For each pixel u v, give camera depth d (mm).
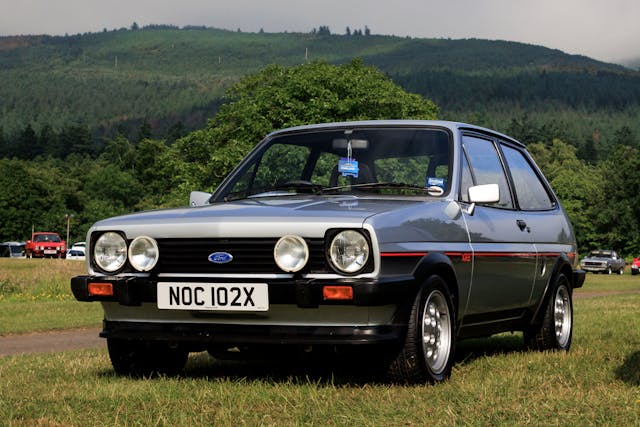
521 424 5156
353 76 57344
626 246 106375
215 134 59594
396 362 6480
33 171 151875
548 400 5914
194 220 6609
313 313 6316
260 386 6473
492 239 7758
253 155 8156
